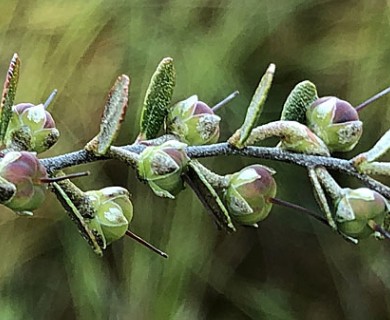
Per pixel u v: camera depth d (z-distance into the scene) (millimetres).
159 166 133
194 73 288
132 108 287
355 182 278
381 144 136
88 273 296
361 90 294
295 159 137
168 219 297
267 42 295
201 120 140
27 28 290
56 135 135
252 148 137
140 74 289
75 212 131
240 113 291
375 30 293
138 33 292
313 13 295
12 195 126
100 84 291
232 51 292
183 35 293
